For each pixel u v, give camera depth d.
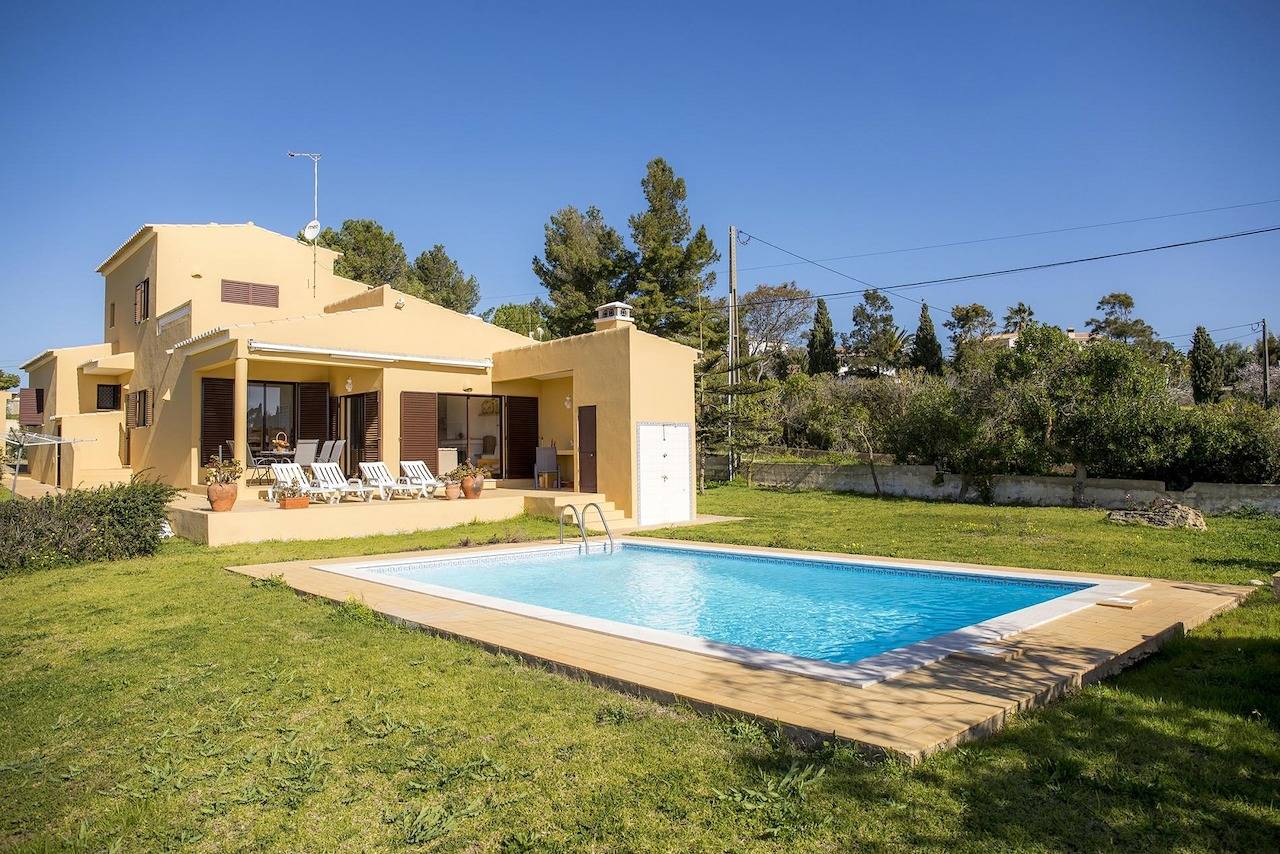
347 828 3.23
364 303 18.36
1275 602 7.26
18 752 4.12
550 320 32.41
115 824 3.33
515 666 5.43
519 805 3.37
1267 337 37.91
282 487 14.28
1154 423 17.03
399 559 10.47
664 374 16.38
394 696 4.80
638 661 5.30
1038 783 3.45
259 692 4.95
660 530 14.85
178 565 10.27
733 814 3.22
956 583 9.30
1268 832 3.02
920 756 3.64
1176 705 4.49
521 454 19.11
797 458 28.38
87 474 20.12
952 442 20.11
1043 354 19.05
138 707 4.77
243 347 14.49
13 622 7.26
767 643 7.26
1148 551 10.68
